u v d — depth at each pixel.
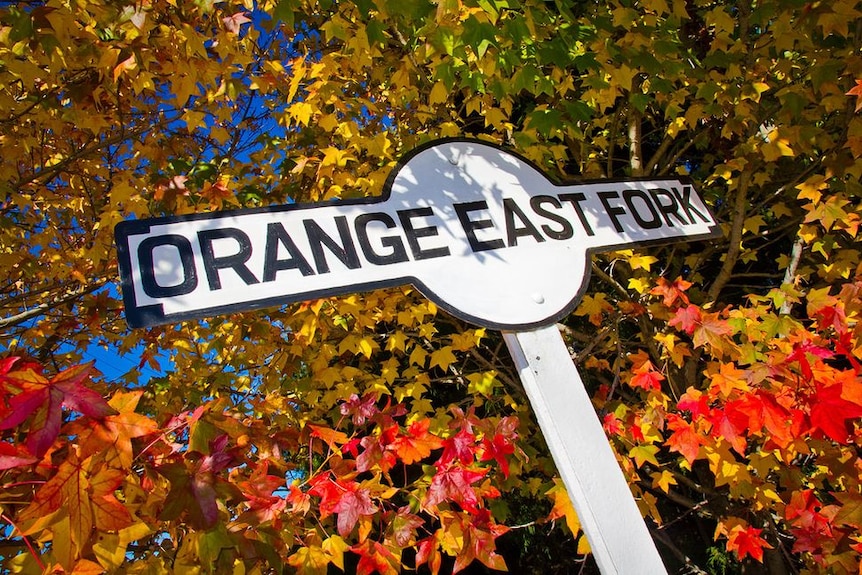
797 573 2.41
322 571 1.45
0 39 1.71
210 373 2.90
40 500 0.91
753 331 1.91
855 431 1.65
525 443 2.53
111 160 2.91
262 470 1.39
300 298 0.97
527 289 1.09
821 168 2.85
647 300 2.52
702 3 2.56
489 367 3.01
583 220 1.25
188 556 1.16
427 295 1.03
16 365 1.07
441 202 1.14
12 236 2.80
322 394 2.76
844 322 1.71
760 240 3.62
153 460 1.17
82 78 2.23
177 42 2.00
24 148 2.42
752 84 2.21
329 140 2.76
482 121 3.31
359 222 1.07
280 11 1.63
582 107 2.05
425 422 1.61
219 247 0.97
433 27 1.70
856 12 1.87
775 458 1.94
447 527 1.53
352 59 2.27
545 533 3.90
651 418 1.97
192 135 3.07
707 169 3.27
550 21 1.92
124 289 0.88
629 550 0.86
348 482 1.47
